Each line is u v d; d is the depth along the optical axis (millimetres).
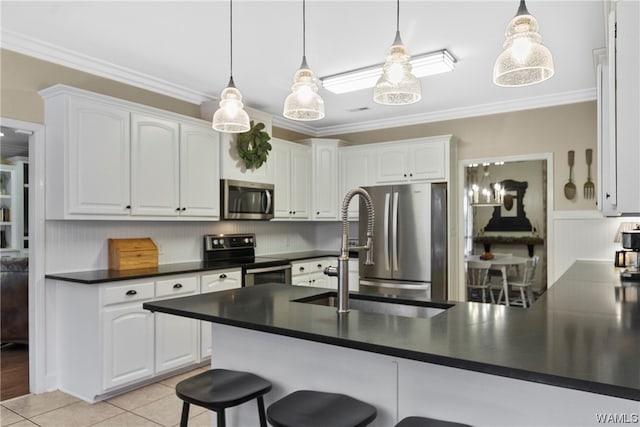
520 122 4527
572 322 1650
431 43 3037
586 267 3707
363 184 5121
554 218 4348
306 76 2242
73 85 3291
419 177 4715
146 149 3467
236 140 4285
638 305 2035
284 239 5438
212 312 1865
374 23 2744
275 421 1450
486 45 3084
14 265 4086
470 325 1606
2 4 2512
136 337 3143
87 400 2990
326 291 2438
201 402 1635
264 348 1955
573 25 2783
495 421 1380
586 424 1250
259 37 2951
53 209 3062
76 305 3076
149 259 3699
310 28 2822
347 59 3332
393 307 2268
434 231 4441
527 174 7348
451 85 3998
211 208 4016
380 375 1618
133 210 3367
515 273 7383
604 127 1950
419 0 2469
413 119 5113
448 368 1467
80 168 3053
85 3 2504
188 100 4129
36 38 2979
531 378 1087
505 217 7523
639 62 1209
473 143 4773
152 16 2660
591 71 3648
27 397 3049
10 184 5500
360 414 1500
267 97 4375
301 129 5645
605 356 1206
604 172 1919
